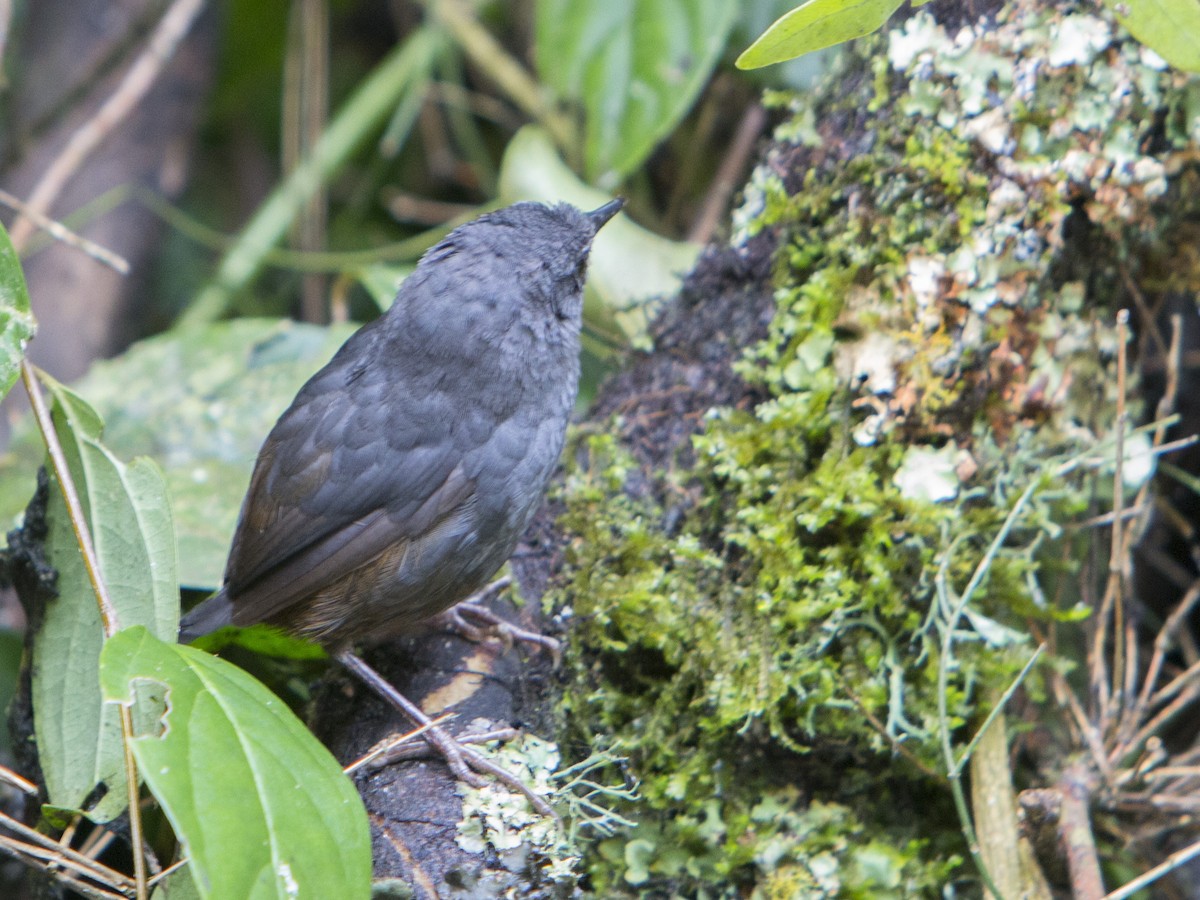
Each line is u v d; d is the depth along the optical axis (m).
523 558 6.32
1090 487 6.05
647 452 6.25
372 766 5.48
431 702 5.79
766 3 7.80
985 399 5.69
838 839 5.68
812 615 5.53
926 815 6.03
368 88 9.62
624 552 5.91
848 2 4.50
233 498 6.86
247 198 11.12
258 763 4.23
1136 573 7.02
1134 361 6.22
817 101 6.16
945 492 5.57
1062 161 5.50
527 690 5.82
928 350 5.59
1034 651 5.80
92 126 8.84
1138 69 5.48
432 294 5.91
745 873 5.70
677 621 5.73
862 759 5.82
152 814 5.95
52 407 5.52
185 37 9.91
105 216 9.52
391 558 5.80
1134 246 5.90
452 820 5.16
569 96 7.31
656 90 7.20
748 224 6.25
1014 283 5.55
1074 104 5.50
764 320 6.11
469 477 5.80
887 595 5.62
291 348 7.60
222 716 4.31
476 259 5.99
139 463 5.48
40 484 5.61
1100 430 6.00
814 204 5.96
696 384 6.27
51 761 5.34
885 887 5.61
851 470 5.62
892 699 5.51
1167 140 5.69
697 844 5.66
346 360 6.05
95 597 5.32
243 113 11.06
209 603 5.91
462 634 6.09
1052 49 5.47
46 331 9.10
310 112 9.62
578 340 6.28
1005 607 5.81
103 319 9.37
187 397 7.36
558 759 5.48
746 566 5.80
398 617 5.95
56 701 5.41
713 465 5.96
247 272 9.19
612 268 7.18
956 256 5.57
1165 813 5.95
